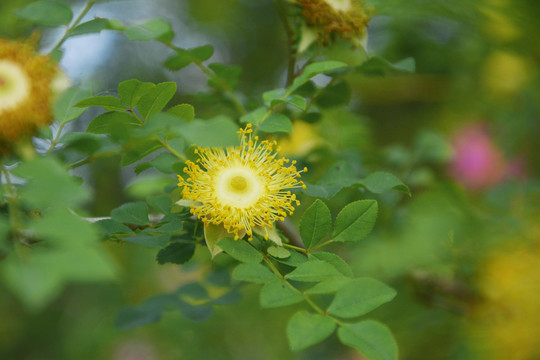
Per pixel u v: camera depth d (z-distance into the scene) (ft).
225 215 0.73
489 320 0.98
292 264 0.72
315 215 0.73
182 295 0.92
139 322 0.89
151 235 0.75
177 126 0.69
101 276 0.61
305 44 0.83
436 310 1.03
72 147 0.73
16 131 0.70
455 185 0.98
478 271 0.97
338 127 1.04
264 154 0.76
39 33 0.73
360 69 0.86
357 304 0.67
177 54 0.87
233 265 0.93
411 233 0.95
